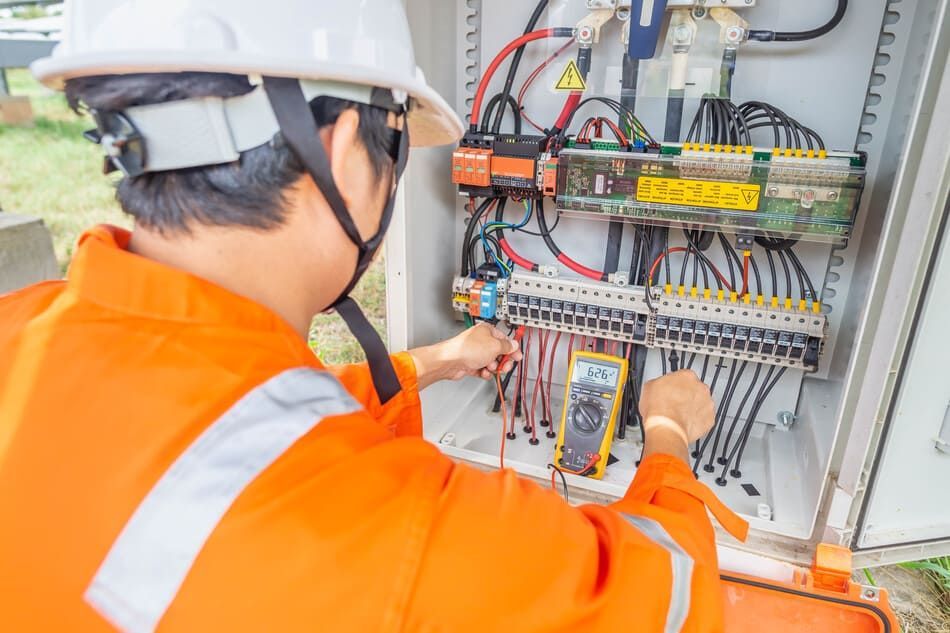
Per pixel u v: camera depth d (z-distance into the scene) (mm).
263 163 488
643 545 501
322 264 564
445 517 425
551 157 1257
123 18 503
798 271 1266
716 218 1185
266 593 386
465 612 408
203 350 451
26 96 3926
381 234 628
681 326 1278
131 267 477
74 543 413
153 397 431
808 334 1205
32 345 475
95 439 427
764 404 1443
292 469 411
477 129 1359
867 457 1055
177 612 390
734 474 1347
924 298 938
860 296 1201
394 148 610
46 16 2146
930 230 911
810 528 1143
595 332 1372
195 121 466
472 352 1075
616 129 1284
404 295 1340
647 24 1121
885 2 1116
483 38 1404
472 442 1454
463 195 1530
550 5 1312
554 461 1343
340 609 389
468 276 1450
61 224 4309
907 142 894
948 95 833
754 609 1086
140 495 405
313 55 532
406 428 973
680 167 1173
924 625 1539
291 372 467
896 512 1088
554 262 1495
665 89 1267
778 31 1190
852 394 1051
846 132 1204
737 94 1251
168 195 490
